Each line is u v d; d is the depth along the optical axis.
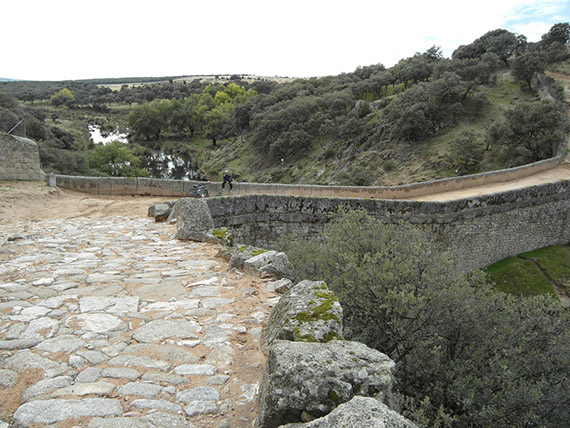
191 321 4.63
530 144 32.84
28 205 13.18
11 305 4.97
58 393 3.13
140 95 125.31
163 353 3.86
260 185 18.00
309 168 55.81
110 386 3.27
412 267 7.22
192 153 78.06
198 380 3.44
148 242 8.88
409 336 6.38
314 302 4.02
